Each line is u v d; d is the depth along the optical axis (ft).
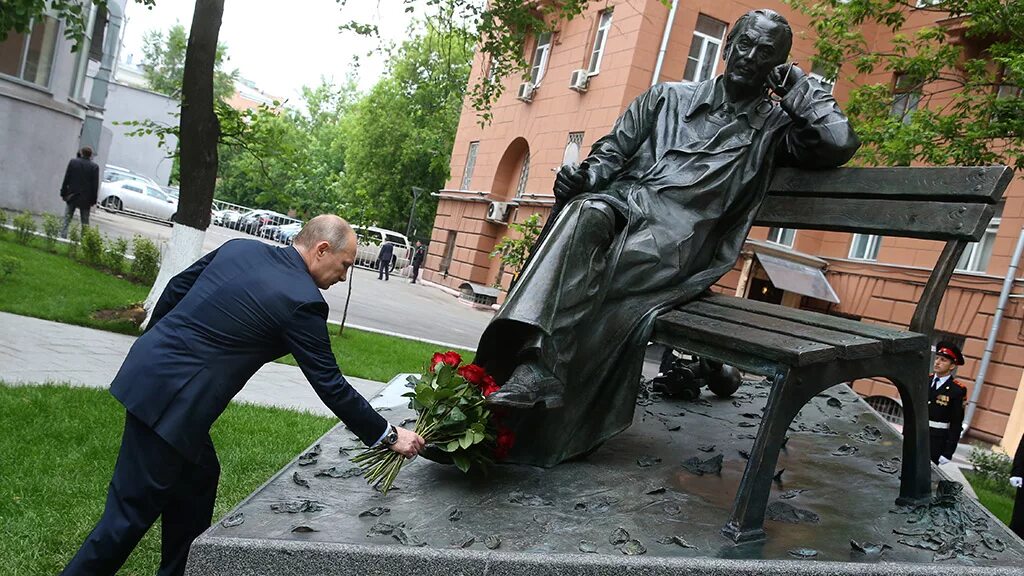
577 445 11.74
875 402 57.16
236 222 116.57
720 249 12.87
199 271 10.23
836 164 12.44
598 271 11.39
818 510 10.91
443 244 100.89
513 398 10.30
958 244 11.03
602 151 13.17
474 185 95.40
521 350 10.79
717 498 10.95
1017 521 20.65
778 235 70.23
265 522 9.41
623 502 10.56
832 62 37.09
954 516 10.77
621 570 8.74
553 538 9.38
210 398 9.40
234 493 15.14
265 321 9.49
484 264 92.68
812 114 12.37
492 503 10.31
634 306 11.83
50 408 18.13
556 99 80.07
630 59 69.62
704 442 13.53
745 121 13.03
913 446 11.06
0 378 20.30
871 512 10.98
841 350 9.93
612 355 11.68
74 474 14.66
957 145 30.83
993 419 52.65
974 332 55.11
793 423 15.07
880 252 64.95
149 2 29.94
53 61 60.85
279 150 33.60
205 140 30.35
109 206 96.02
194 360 9.40
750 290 71.82
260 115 32.96
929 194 11.31
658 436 13.62
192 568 8.91
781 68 12.83
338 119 189.37
